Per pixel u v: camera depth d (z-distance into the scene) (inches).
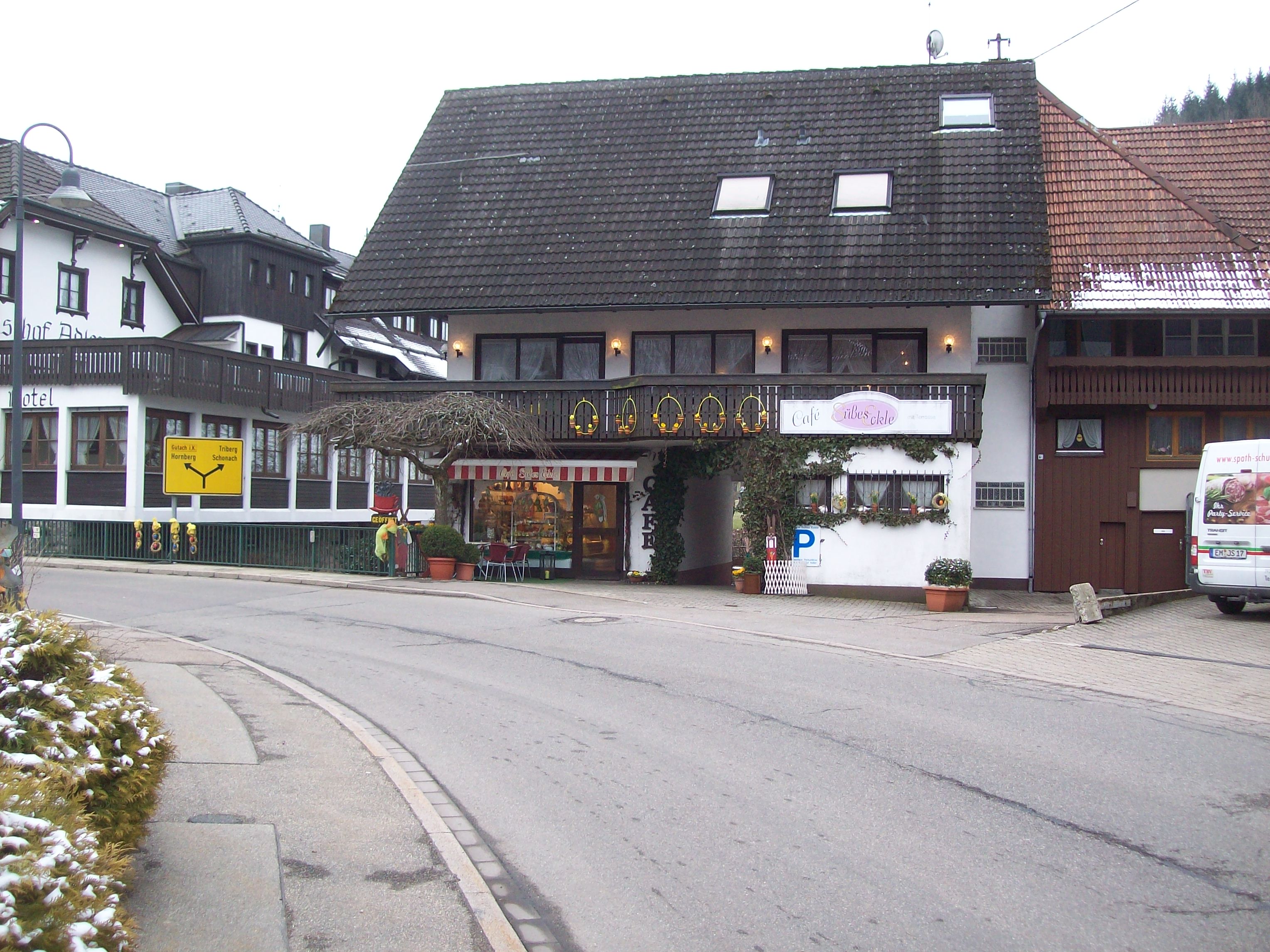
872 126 1068.5
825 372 964.6
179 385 1196.5
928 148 1032.8
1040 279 898.1
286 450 1401.3
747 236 983.0
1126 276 951.0
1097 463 994.7
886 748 358.9
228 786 296.2
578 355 1013.2
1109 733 386.0
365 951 195.8
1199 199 1031.6
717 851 260.2
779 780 321.4
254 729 366.3
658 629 652.1
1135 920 218.7
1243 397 944.9
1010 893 233.5
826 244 960.3
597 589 912.3
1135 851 260.8
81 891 150.7
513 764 338.6
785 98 1127.6
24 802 160.1
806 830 275.4
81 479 1190.9
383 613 721.6
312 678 485.7
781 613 750.5
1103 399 962.1
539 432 928.9
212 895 217.3
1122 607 788.6
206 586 897.5
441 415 888.9
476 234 1042.7
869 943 207.6
